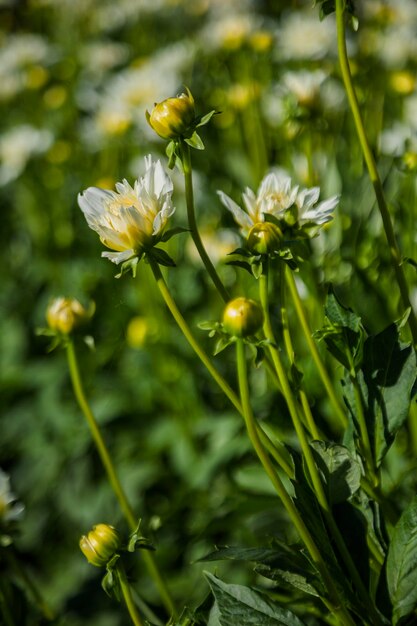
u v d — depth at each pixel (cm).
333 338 91
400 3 209
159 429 173
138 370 187
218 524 118
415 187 121
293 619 86
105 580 95
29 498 186
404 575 87
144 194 93
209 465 145
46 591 165
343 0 92
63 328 110
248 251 92
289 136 128
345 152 147
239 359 87
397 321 90
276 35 191
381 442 91
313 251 124
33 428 197
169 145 94
